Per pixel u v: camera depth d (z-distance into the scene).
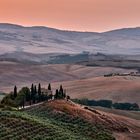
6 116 101.19
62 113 130.50
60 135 94.44
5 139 85.62
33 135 91.38
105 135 116.56
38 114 127.94
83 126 121.19
